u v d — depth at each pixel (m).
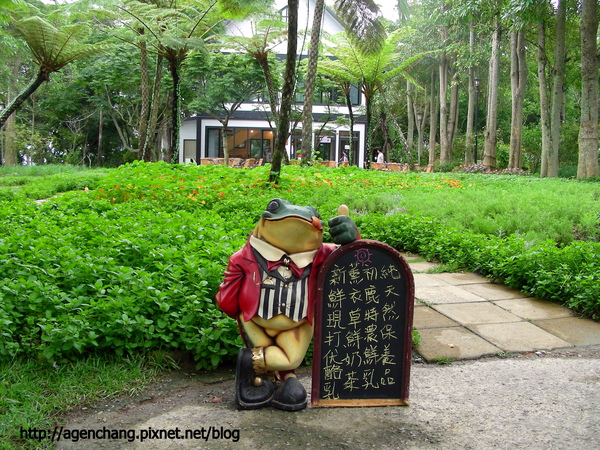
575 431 3.05
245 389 3.28
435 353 4.25
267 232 3.17
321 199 10.91
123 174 11.40
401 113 42.22
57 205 8.77
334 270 3.25
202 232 6.36
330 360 3.31
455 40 30.28
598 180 18.08
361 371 3.34
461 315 5.24
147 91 20.12
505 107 40.31
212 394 3.52
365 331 3.32
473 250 7.21
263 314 3.13
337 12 13.81
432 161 34.69
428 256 7.73
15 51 24.97
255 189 10.99
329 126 34.12
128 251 5.30
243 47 19.48
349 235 3.24
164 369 3.84
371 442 2.91
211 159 31.30
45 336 3.58
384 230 8.71
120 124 35.84
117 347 3.84
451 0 22.16
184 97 29.61
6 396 3.21
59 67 15.56
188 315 3.96
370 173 17.42
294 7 10.40
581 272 5.75
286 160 19.38
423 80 37.03
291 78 11.04
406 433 3.01
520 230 8.62
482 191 13.57
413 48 30.95
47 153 35.06
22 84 30.72
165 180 10.73
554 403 3.41
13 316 3.82
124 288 4.21
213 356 3.82
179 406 3.33
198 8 17.38
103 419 3.13
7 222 6.90
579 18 22.84
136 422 3.10
